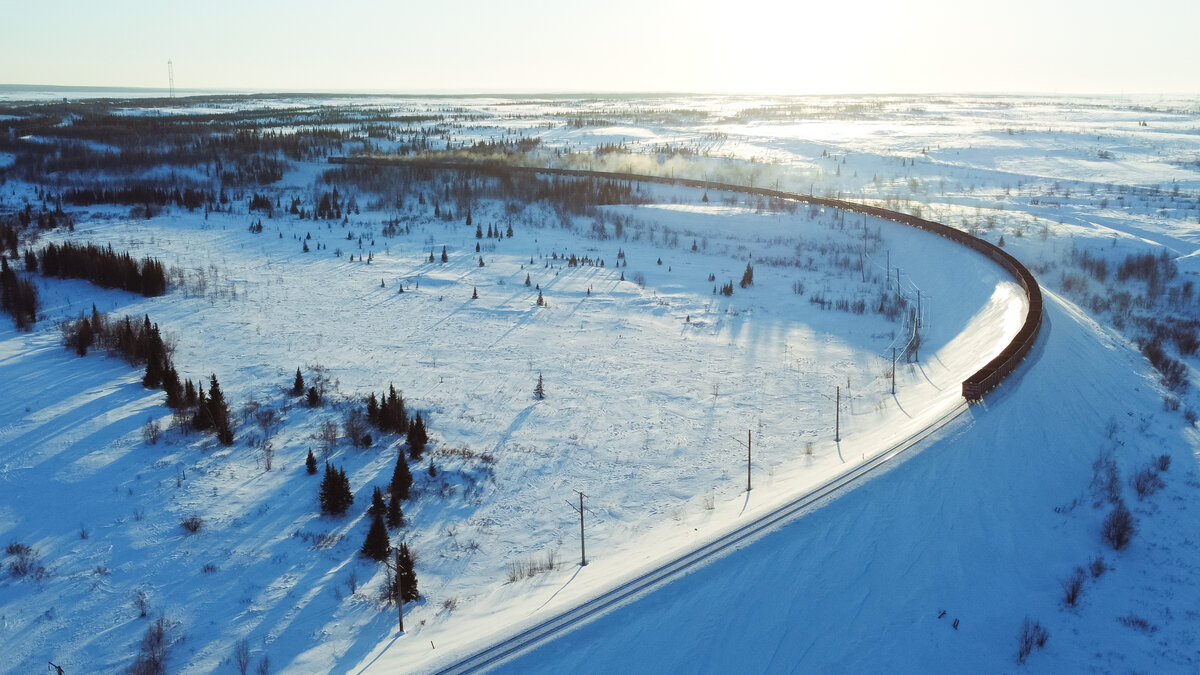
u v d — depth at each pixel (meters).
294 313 73.69
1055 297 68.62
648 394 56.84
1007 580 32.25
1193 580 31.95
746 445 48.25
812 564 31.67
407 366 61.22
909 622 29.45
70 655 29.92
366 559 36.34
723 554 32.00
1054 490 38.62
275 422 49.88
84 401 51.03
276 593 33.75
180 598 33.31
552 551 37.03
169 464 43.91
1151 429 45.41
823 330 72.19
